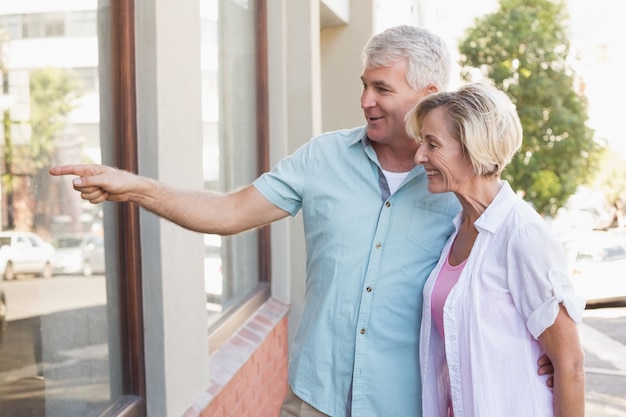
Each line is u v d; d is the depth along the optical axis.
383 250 2.17
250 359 3.92
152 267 2.65
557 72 18.27
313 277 2.28
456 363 2.00
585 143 18.23
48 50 2.24
